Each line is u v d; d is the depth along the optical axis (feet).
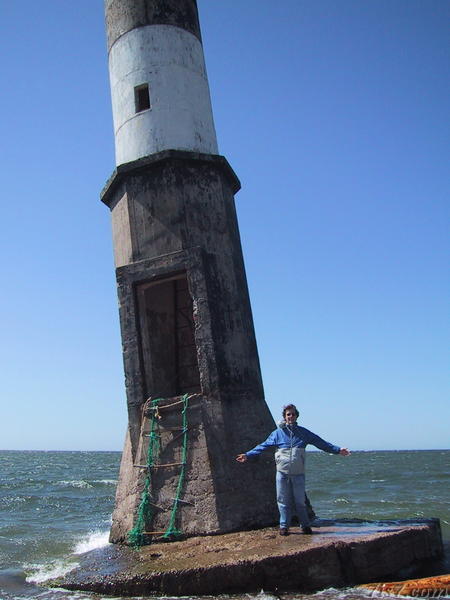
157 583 22.18
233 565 21.84
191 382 38.45
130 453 33.27
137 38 40.96
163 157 35.96
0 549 37.32
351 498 80.59
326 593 21.33
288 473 26.09
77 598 22.44
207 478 29.22
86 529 48.73
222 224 36.37
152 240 35.42
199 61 42.24
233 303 34.88
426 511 60.75
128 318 34.42
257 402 33.81
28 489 107.45
